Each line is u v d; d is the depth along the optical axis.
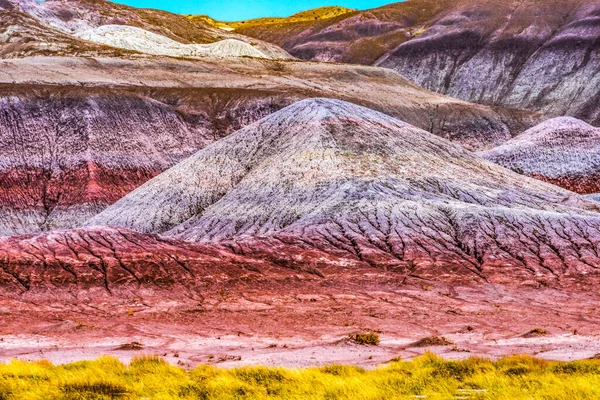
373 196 83.69
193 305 53.69
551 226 76.94
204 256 63.44
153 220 99.38
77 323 46.66
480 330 47.00
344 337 41.25
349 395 22.06
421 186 91.38
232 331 45.84
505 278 66.12
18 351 37.81
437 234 75.06
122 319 49.12
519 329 47.22
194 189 103.75
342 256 70.12
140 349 38.56
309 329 46.88
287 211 87.06
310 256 68.12
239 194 96.56
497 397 21.61
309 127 104.75
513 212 78.81
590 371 25.50
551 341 40.91
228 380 23.52
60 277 56.50
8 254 59.06
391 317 51.78
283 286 60.53
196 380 24.61
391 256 70.50
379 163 95.62
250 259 65.50
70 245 62.03
